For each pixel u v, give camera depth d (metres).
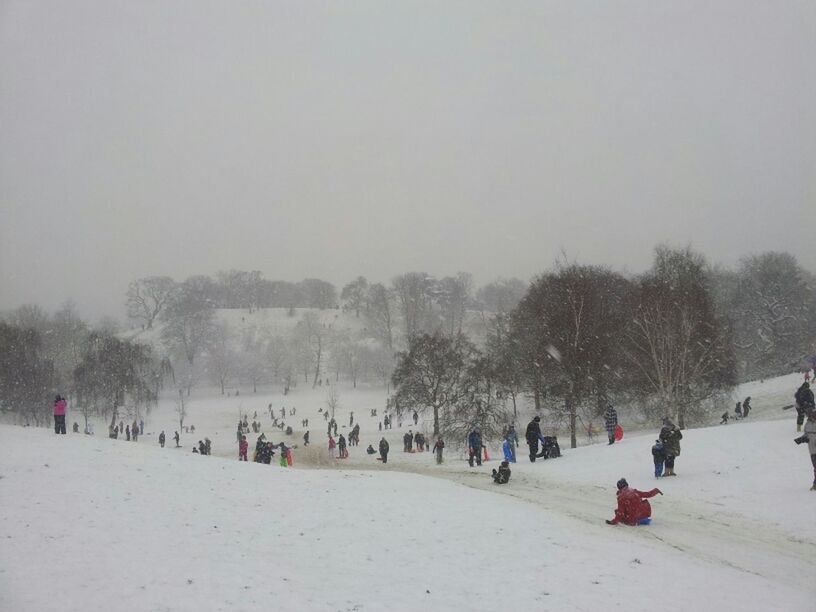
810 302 91.62
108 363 80.75
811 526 15.34
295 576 11.11
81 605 9.11
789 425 27.44
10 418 73.00
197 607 9.27
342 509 17.12
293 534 14.25
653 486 21.30
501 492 22.53
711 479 21.05
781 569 12.55
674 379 46.66
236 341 140.50
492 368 56.81
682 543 14.48
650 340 46.66
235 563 11.64
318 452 46.34
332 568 11.76
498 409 52.72
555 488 23.20
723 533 15.41
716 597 10.52
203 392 118.06
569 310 47.06
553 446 31.30
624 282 67.62
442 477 29.17
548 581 11.16
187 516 15.24
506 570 11.78
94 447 24.69
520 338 62.19
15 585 9.82
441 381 55.41
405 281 140.50
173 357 127.06
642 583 11.12
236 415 96.88
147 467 21.41
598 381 46.44
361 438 66.31
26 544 12.02
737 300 89.19
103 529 13.41
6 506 14.77
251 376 123.38
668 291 49.09
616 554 13.02
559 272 52.34
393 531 14.75
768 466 21.50
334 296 184.00
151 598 9.52
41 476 18.31
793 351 83.81
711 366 49.91
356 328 152.12
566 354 46.00
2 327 74.50
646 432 49.38
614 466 25.80
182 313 145.75
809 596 10.80
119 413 86.44
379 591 10.52
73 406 91.81
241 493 18.64
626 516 16.39
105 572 10.63
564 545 13.67
